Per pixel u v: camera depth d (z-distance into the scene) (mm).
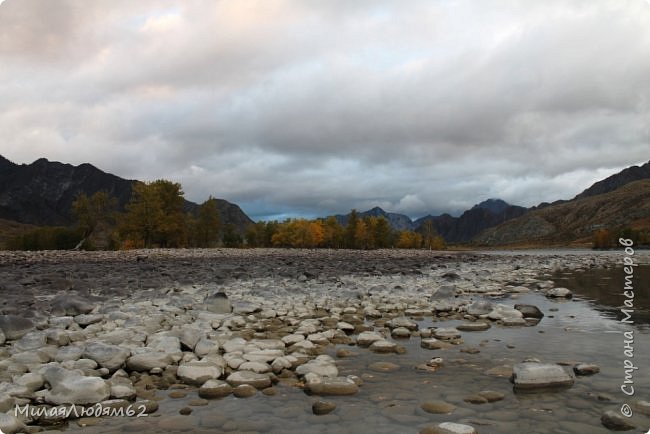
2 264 36062
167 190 78938
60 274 26203
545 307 16062
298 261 43844
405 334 11633
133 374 8430
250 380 7934
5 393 6938
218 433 6078
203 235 92875
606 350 9969
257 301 17031
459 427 5895
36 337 9914
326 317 14070
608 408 6719
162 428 6238
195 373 8188
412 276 27938
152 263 38969
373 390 7641
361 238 116875
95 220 87188
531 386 7562
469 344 10758
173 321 12758
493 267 37688
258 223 124812
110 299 16922
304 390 7695
